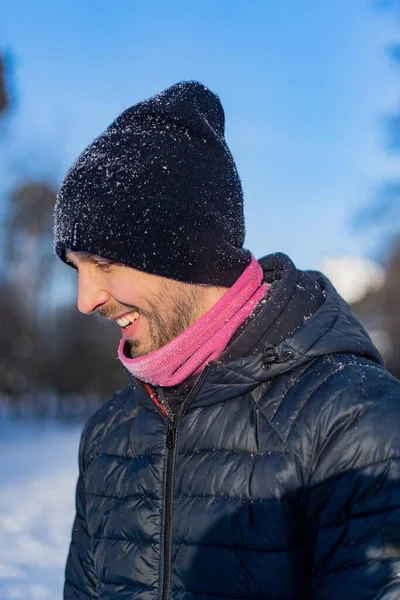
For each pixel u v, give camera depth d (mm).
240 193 1610
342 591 1173
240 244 1592
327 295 1531
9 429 17344
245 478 1341
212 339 1447
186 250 1450
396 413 1270
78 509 1794
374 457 1232
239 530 1318
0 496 7098
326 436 1292
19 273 27219
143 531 1459
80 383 27062
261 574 1286
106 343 27922
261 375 1395
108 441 1662
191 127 1544
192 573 1355
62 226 1539
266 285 1550
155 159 1491
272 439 1343
